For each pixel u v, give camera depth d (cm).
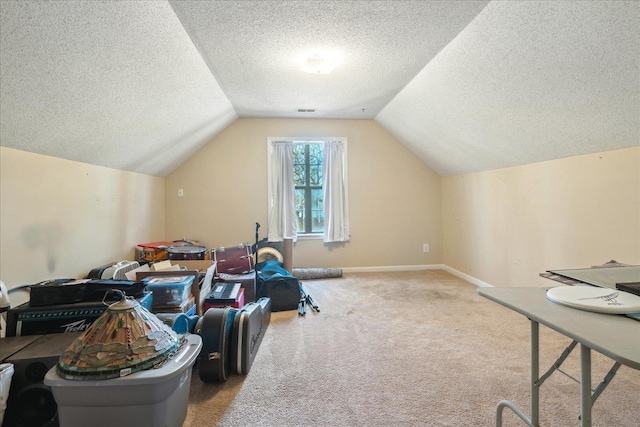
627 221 210
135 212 331
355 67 264
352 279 411
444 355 210
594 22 147
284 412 155
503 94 232
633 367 65
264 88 314
